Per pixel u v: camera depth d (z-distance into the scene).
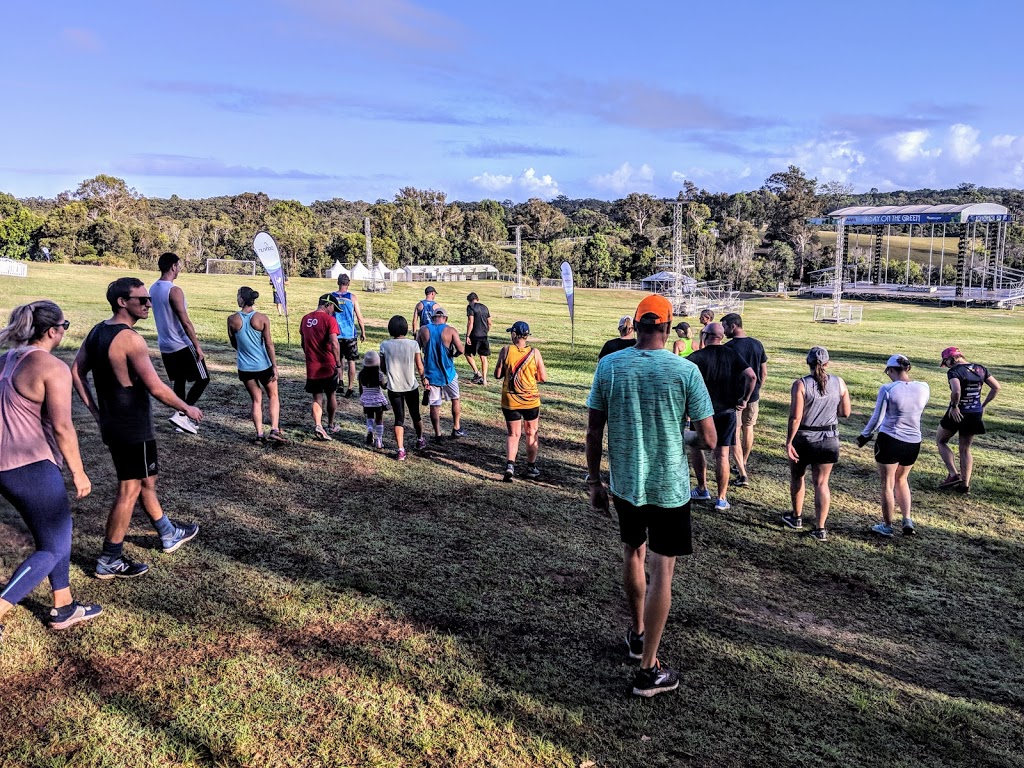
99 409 4.30
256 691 3.49
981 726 3.82
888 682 4.18
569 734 3.40
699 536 6.18
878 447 6.44
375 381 7.70
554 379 13.58
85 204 76.38
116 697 3.38
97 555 4.77
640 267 83.31
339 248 81.00
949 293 65.31
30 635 3.79
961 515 7.27
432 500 6.43
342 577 4.78
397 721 3.37
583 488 7.19
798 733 3.60
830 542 6.29
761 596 5.16
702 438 3.54
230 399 9.74
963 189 187.75
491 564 5.20
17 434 3.56
